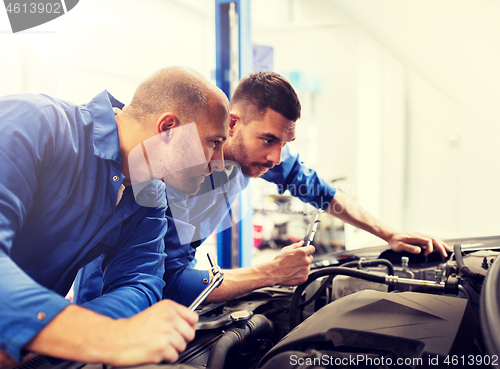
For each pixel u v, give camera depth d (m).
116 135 0.67
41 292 0.43
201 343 0.72
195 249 1.02
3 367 0.54
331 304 0.66
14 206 0.49
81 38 2.93
